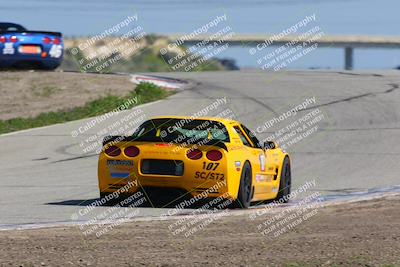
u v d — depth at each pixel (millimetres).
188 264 28328
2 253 30297
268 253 30594
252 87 122250
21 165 71000
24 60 118625
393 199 47844
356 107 103688
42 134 89000
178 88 121188
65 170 67438
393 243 32625
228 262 28734
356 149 77750
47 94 111562
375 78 133125
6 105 105938
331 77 135250
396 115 98000
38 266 27922
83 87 115812
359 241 33250
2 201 49062
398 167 67312
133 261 28844
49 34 119875
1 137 87812
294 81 129500
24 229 36938
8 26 122188
